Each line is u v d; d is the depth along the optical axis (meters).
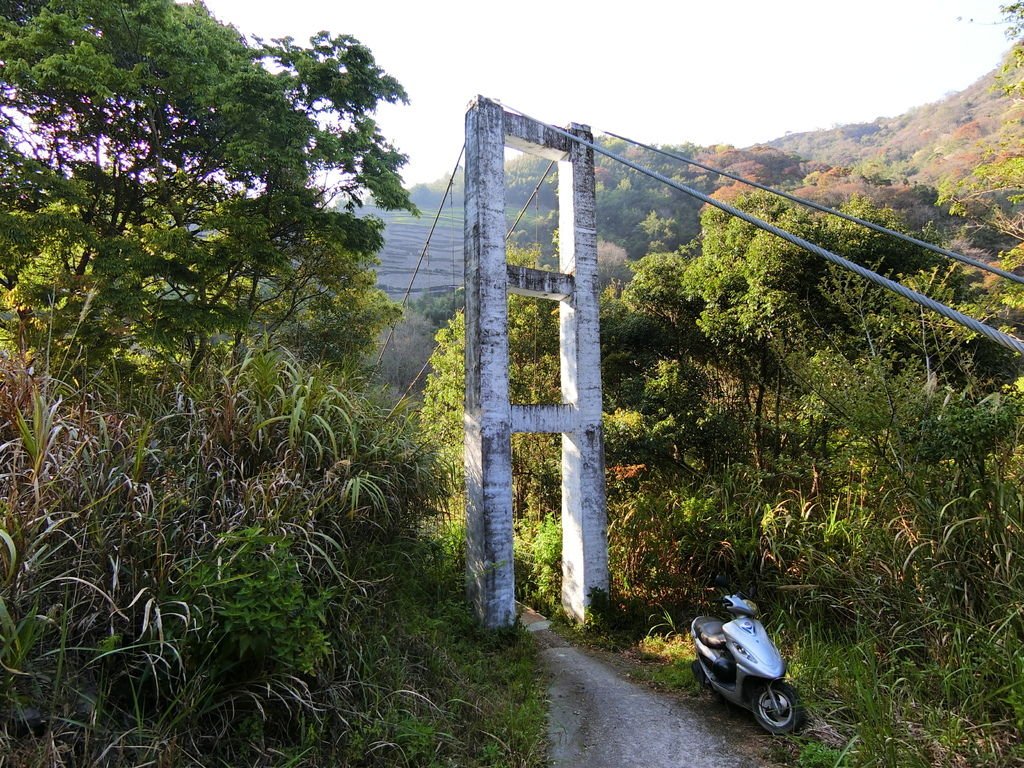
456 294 35.06
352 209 11.72
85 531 3.13
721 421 10.66
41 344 4.67
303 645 3.29
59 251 8.61
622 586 8.31
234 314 9.48
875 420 6.20
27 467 3.28
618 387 13.16
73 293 7.37
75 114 8.96
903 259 9.47
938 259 9.59
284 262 9.98
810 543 6.65
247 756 3.12
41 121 8.95
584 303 8.34
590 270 8.43
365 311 14.32
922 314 6.93
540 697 5.27
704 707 5.07
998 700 4.02
